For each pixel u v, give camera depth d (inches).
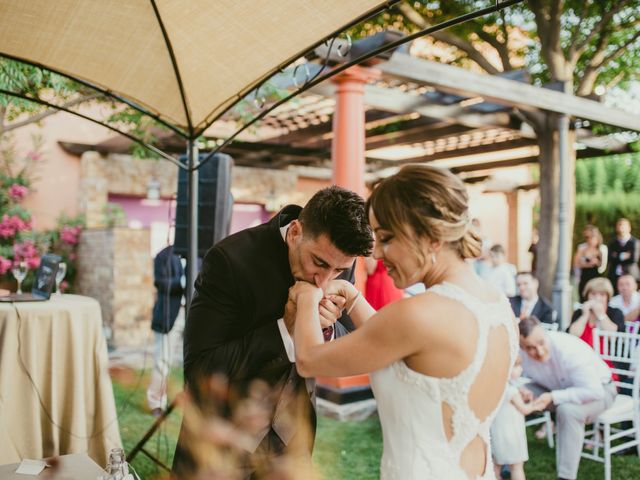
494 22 384.8
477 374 51.6
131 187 351.9
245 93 108.9
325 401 189.9
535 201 492.7
